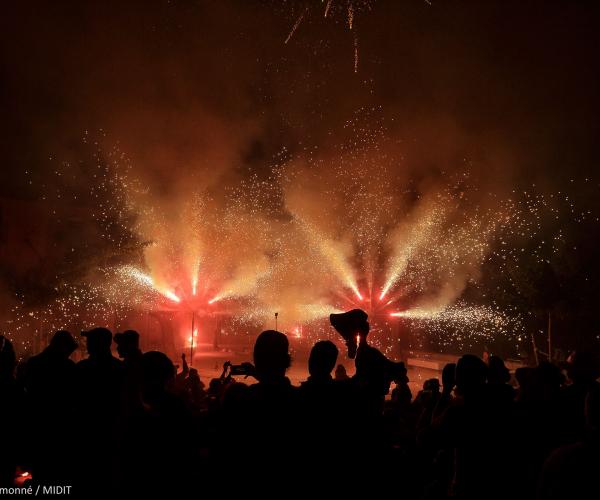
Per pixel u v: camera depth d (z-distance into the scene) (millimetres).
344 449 3400
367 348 4156
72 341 5289
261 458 3314
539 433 3957
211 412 4863
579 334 18812
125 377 4414
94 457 4258
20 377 6527
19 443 4543
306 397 3521
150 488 3793
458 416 3799
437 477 4785
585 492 2691
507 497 3635
